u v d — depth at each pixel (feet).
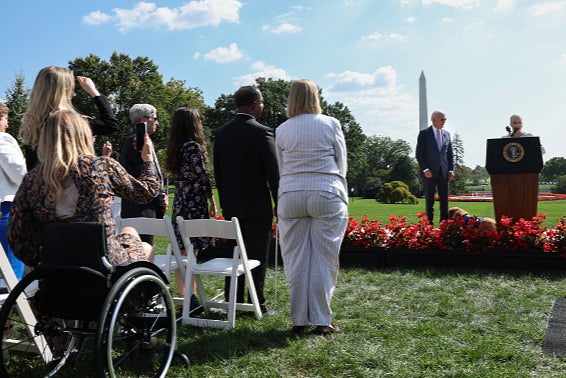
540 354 10.99
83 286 8.85
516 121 25.79
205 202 15.72
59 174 9.09
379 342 11.97
